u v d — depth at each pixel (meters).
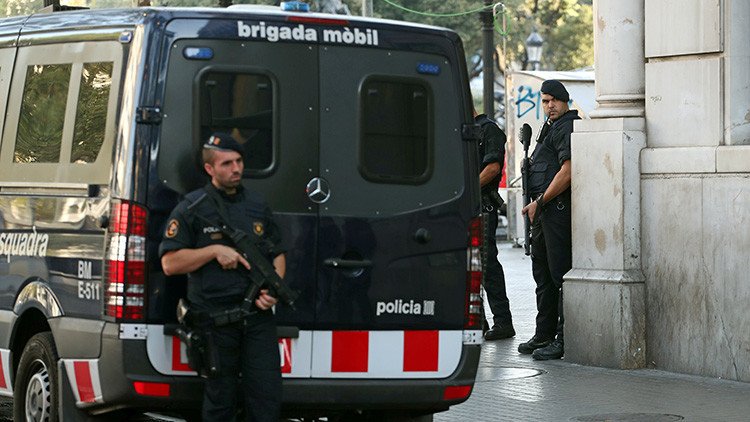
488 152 17.61
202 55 9.88
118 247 9.70
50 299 10.58
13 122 11.27
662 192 15.14
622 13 15.58
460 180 10.65
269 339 9.72
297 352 10.14
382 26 10.43
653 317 15.26
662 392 13.85
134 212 9.68
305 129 10.16
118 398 9.75
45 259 10.68
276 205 10.07
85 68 10.38
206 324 9.55
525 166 16.36
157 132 9.73
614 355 15.30
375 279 10.34
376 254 10.34
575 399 13.58
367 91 10.34
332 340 10.23
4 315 11.26
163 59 9.79
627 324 15.20
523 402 13.47
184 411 9.99
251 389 9.68
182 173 9.77
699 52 14.86
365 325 10.31
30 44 11.14
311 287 10.16
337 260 10.20
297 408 10.16
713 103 14.77
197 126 9.83
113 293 9.70
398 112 10.45
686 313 14.90
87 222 10.16
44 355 10.70
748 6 14.73
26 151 11.05
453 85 10.66
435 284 10.54
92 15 10.44
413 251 10.45
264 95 10.05
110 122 9.96
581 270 15.73
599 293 15.41
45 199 10.71
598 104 15.74
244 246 9.58
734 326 14.46
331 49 10.24
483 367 15.67
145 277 9.69
